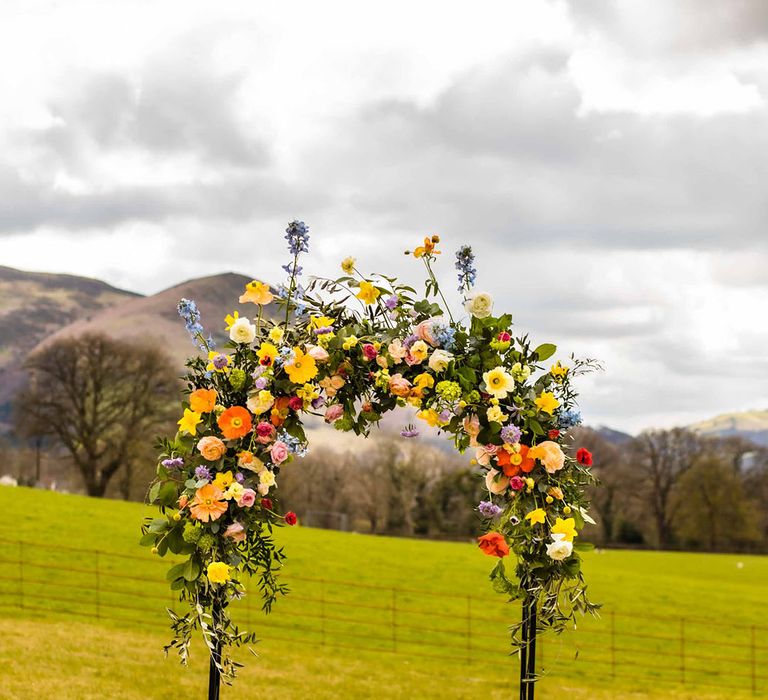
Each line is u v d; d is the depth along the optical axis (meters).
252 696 20.12
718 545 78.75
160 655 22.89
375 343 8.08
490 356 8.11
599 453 81.38
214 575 7.48
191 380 8.01
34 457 69.56
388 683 23.11
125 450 61.59
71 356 61.97
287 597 33.28
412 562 43.16
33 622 25.22
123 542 38.66
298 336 8.19
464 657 27.48
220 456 7.88
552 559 8.08
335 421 8.21
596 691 24.47
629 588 42.38
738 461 81.06
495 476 8.23
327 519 78.69
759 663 30.39
